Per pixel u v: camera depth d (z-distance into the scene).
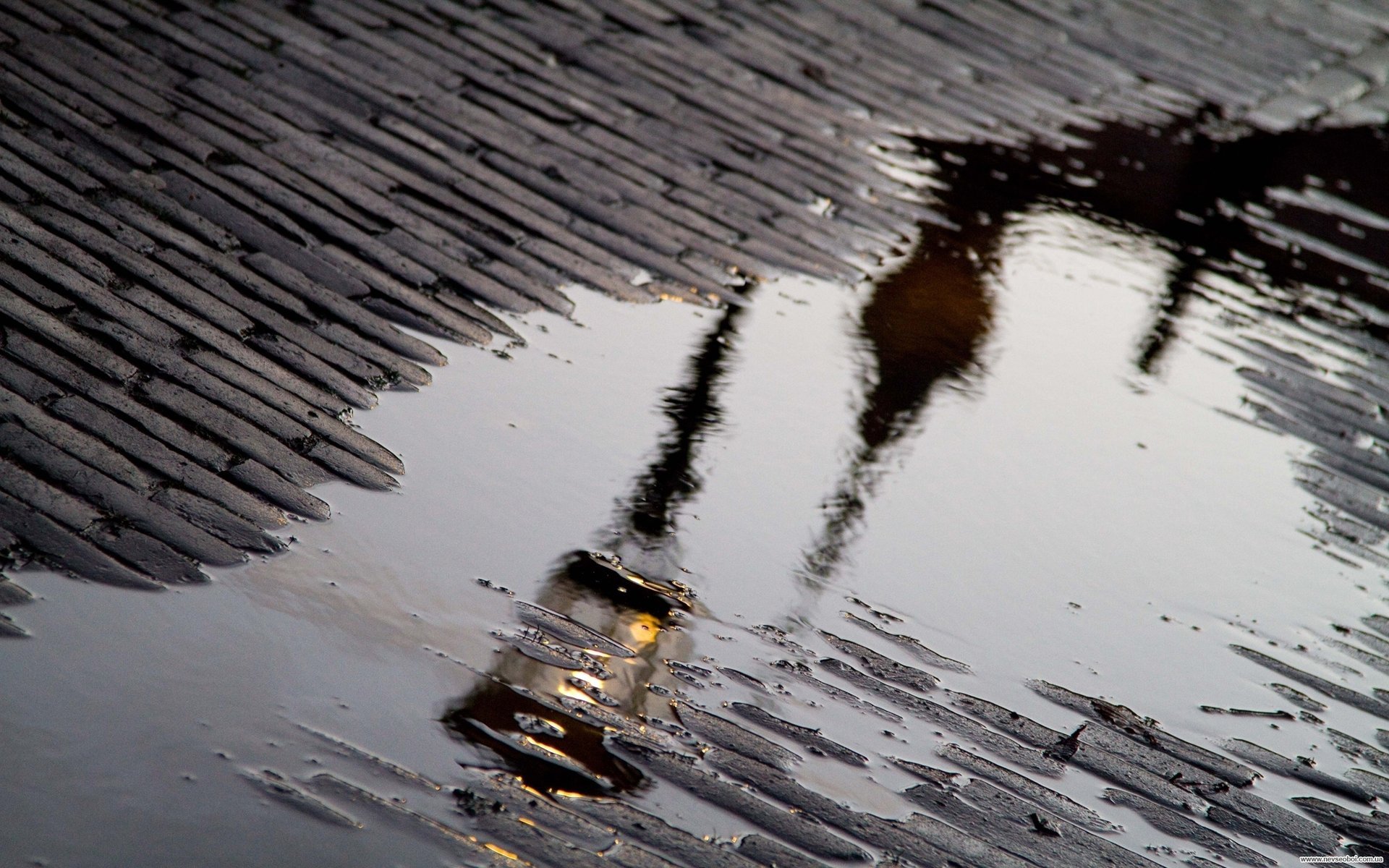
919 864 3.16
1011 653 4.01
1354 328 6.73
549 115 6.78
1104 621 4.27
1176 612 4.41
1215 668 4.16
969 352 5.71
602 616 3.74
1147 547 4.71
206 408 4.12
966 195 7.11
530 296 5.35
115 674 3.09
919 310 5.96
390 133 6.20
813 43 8.43
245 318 4.64
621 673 3.54
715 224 6.24
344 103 6.33
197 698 3.09
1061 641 4.12
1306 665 4.27
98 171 5.18
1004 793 3.45
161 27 6.45
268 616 3.41
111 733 2.94
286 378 4.41
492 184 6.05
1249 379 6.04
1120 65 9.22
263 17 6.84
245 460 3.96
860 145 7.35
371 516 3.90
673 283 5.72
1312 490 5.33
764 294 5.82
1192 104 8.91
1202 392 5.86
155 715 3.02
